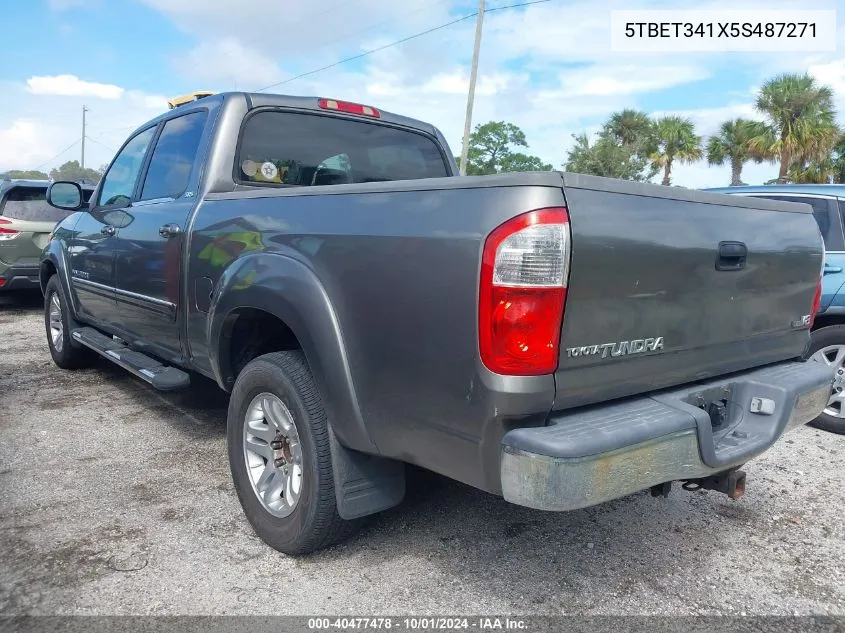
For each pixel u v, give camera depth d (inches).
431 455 94.5
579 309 86.6
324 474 109.9
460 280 86.5
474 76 831.7
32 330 340.5
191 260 141.8
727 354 113.9
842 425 196.5
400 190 98.1
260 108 154.3
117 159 203.9
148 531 128.6
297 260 111.0
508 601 108.4
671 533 133.4
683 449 95.0
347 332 102.5
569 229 83.7
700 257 103.3
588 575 117.0
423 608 105.9
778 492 155.5
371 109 174.4
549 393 85.2
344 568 116.9
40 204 389.4
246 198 129.7
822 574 120.0
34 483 149.6
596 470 83.9
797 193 209.8
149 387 229.3
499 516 137.2
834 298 198.5
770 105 1112.8
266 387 119.1
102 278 193.2
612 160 1211.9
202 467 159.6
